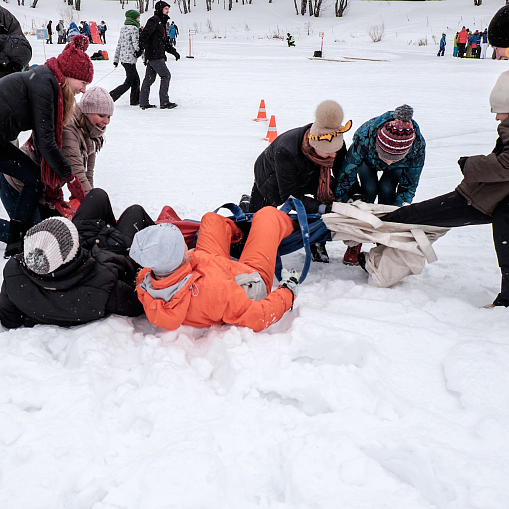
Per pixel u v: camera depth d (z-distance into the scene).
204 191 5.91
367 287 3.41
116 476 1.91
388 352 2.63
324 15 52.66
